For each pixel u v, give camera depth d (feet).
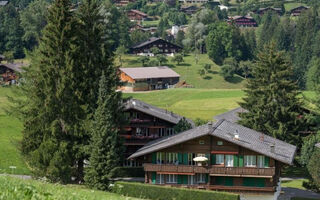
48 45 417.49
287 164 374.02
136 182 392.68
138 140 485.15
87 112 413.80
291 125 526.57
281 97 535.19
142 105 522.06
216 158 378.32
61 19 415.44
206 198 339.57
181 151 380.37
